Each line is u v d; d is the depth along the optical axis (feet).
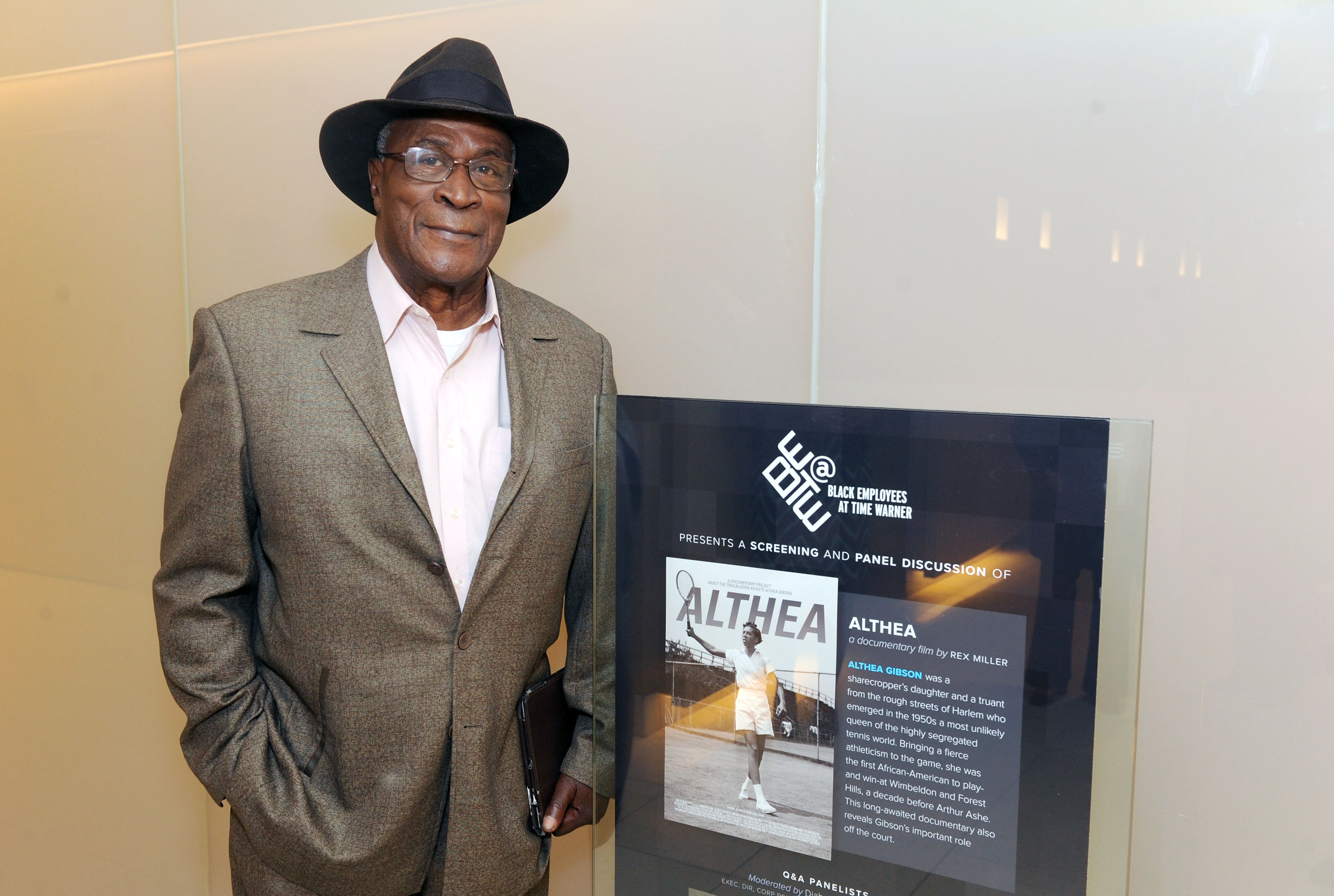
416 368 4.50
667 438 3.89
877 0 4.75
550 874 6.06
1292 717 4.16
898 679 3.54
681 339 5.46
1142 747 4.46
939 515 3.43
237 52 6.56
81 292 7.30
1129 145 4.28
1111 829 3.26
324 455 4.13
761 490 3.73
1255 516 4.16
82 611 7.54
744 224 5.22
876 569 3.55
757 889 3.86
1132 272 4.32
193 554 4.26
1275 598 4.15
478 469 4.50
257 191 6.60
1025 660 3.34
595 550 4.07
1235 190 4.10
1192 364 4.23
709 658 3.87
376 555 4.15
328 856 4.14
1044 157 4.46
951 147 4.65
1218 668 4.28
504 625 4.37
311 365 4.21
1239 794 4.28
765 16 5.06
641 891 4.11
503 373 4.71
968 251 4.66
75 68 7.13
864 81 4.83
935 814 3.52
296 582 4.21
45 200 7.36
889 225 4.83
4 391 7.70
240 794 4.20
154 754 7.33
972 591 3.40
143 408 7.15
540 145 4.60
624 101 5.48
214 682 4.28
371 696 4.18
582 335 4.88
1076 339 4.46
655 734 4.01
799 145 5.03
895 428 3.47
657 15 5.33
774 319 5.19
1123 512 3.16
